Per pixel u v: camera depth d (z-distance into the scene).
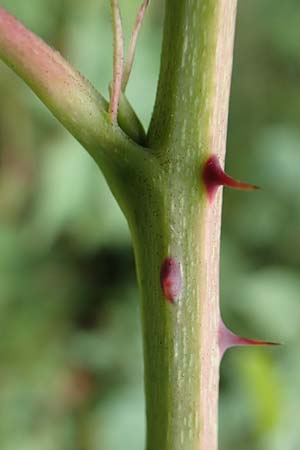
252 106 0.36
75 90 0.12
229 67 0.12
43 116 0.31
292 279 0.33
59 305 0.35
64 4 0.29
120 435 0.32
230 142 0.36
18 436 0.33
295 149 0.34
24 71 0.12
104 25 0.29
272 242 0.34
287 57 0.36
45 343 0.35
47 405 0.34
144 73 0.29
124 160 0.12
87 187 0.31
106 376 0.34
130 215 0.12
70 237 0.34
